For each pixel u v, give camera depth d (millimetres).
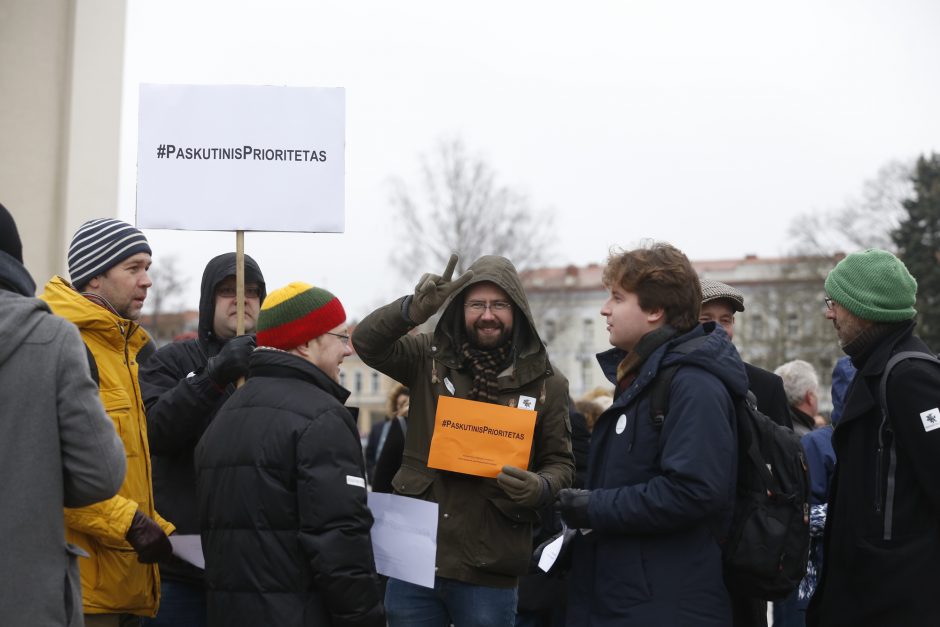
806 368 6027
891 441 3350
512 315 4164
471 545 3994
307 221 4332
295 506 3209
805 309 50750
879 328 3504
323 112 4375
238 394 3424
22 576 2664
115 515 3186
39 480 2713
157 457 4215
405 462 4164
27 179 7277
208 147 4293
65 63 7434
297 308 3449
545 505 3828
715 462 3070
